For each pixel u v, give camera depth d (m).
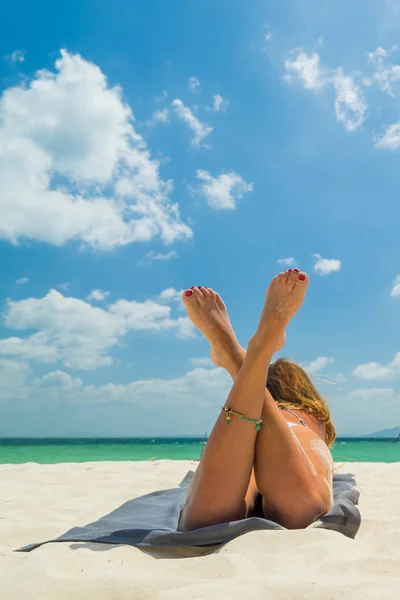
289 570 1.45
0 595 1.31
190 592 1.27
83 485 3.64
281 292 1.88
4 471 4.80
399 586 1.26
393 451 16.44
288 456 1.84
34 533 2.12
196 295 2.28
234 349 2.16
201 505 1.83
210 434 1.85
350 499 2.36
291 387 2.47
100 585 1.33
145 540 1.76
